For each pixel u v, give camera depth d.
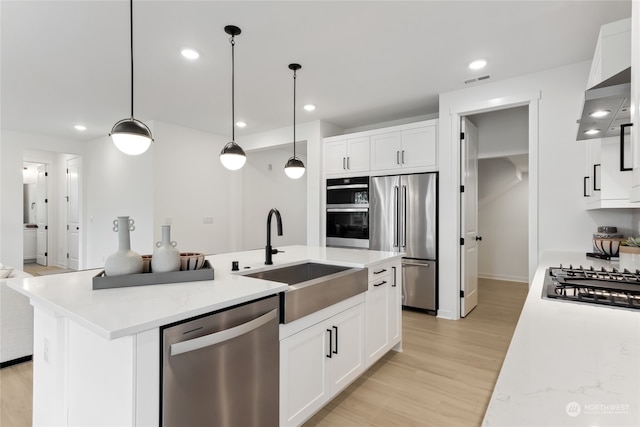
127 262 1.54
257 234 6.33
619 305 1.21
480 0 2.11
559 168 3.05
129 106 4.16
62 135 5.67
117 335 1.00
